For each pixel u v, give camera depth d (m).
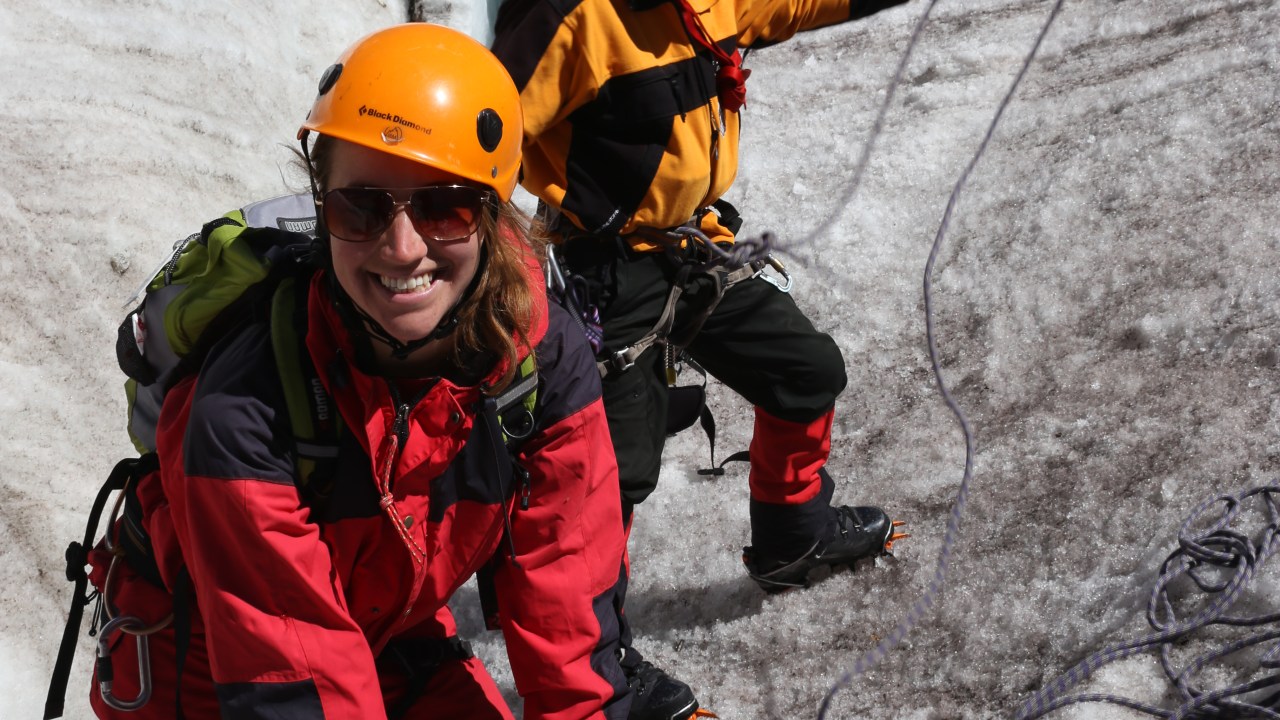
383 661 1.91
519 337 1.58
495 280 1.55
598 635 1.74
